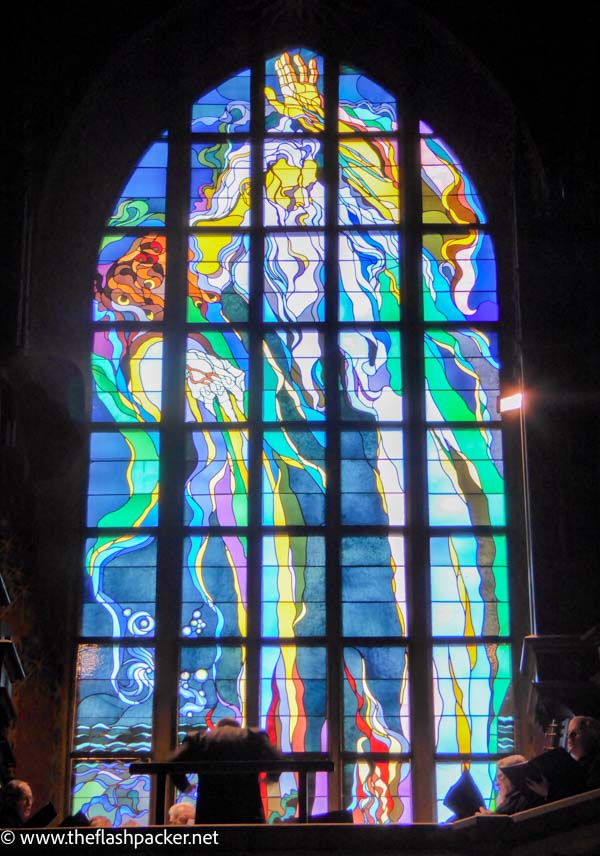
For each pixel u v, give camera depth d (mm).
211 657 18547
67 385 18938
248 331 19984
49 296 19844
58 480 19078
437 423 19531
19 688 18031
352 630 18625
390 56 21172
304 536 19047
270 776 12602
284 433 19500
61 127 20031
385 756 18062
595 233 19078
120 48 20344
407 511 19141
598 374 18594
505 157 20359
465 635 18594
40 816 12914
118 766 18094
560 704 17094
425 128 21031
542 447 18516
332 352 19859
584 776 12188
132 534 19047
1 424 18203
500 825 11070
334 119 21078
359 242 20438
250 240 20453
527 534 18484
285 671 18469
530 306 19109
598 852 11031
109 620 18703
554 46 20250
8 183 19219
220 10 20828
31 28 20016
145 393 19703
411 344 19891
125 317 20062
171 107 21109
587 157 19297
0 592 16891
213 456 19422
